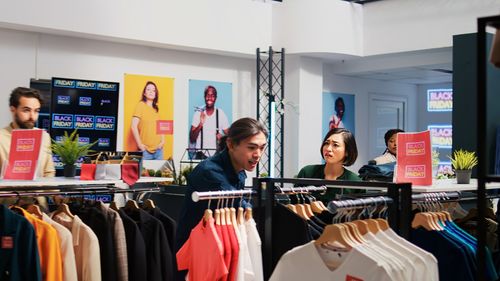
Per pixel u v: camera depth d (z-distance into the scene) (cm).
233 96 856
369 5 841
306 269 208
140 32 712
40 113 652
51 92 600
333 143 393
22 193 286
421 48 781
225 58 846
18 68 655
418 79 1051
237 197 263
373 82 1045
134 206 333
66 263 281
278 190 277
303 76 852
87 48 709
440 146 1116
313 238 262
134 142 750
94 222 309
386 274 187
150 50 765
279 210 262
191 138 807
